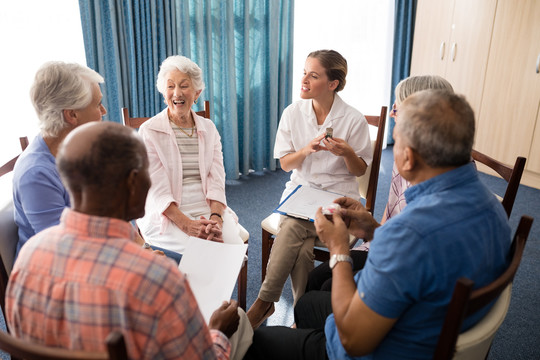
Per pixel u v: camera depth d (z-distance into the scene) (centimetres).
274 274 180
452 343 78
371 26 409
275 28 344
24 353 66
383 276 85
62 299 71
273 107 368
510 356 178
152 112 316
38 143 135
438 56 401
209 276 136
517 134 354
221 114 351
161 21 295
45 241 75
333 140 186
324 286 152
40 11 262
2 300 126
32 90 130
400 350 93
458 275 84
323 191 194
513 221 300
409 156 91
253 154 385
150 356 72
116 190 75
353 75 417
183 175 194
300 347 120
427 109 87
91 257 72
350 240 185
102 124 77
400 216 89
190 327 77
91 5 270
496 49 351
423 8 407
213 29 324
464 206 88
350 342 93
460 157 88
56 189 134
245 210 314
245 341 124
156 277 71
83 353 63
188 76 186
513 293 221
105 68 286
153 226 186
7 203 138
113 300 69
